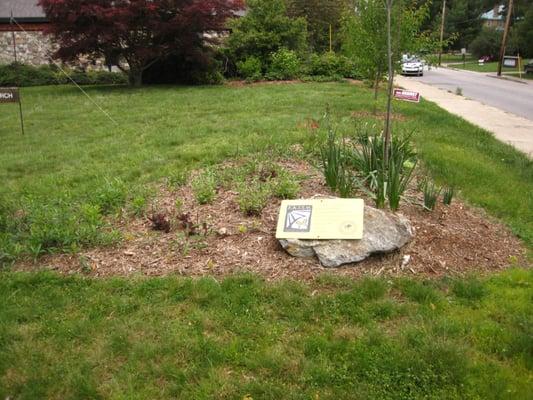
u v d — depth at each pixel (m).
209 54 19.75
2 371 2.95
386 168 5.01
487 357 3.01
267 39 21.14
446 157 7.46
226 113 11.64
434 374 2.84
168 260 4.11
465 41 68.56
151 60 19.05
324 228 4.12
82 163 7.36
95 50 17.88
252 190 5.14
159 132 9.49
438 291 3.69
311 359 2.98
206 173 5.98
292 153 6.73
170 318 3.39
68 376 2.88
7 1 24.33
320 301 3.52
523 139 10.28
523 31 38.91
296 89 16.75
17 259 4.26
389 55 4.85
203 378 2.84
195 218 4.74
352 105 12.63
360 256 3.97
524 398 2.68
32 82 20.89
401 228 4.16
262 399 2.71
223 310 3.45
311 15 30.75
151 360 2.99
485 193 6.03
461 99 17.61
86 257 4.21
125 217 4.91
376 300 3.56
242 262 4.05
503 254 4.38
